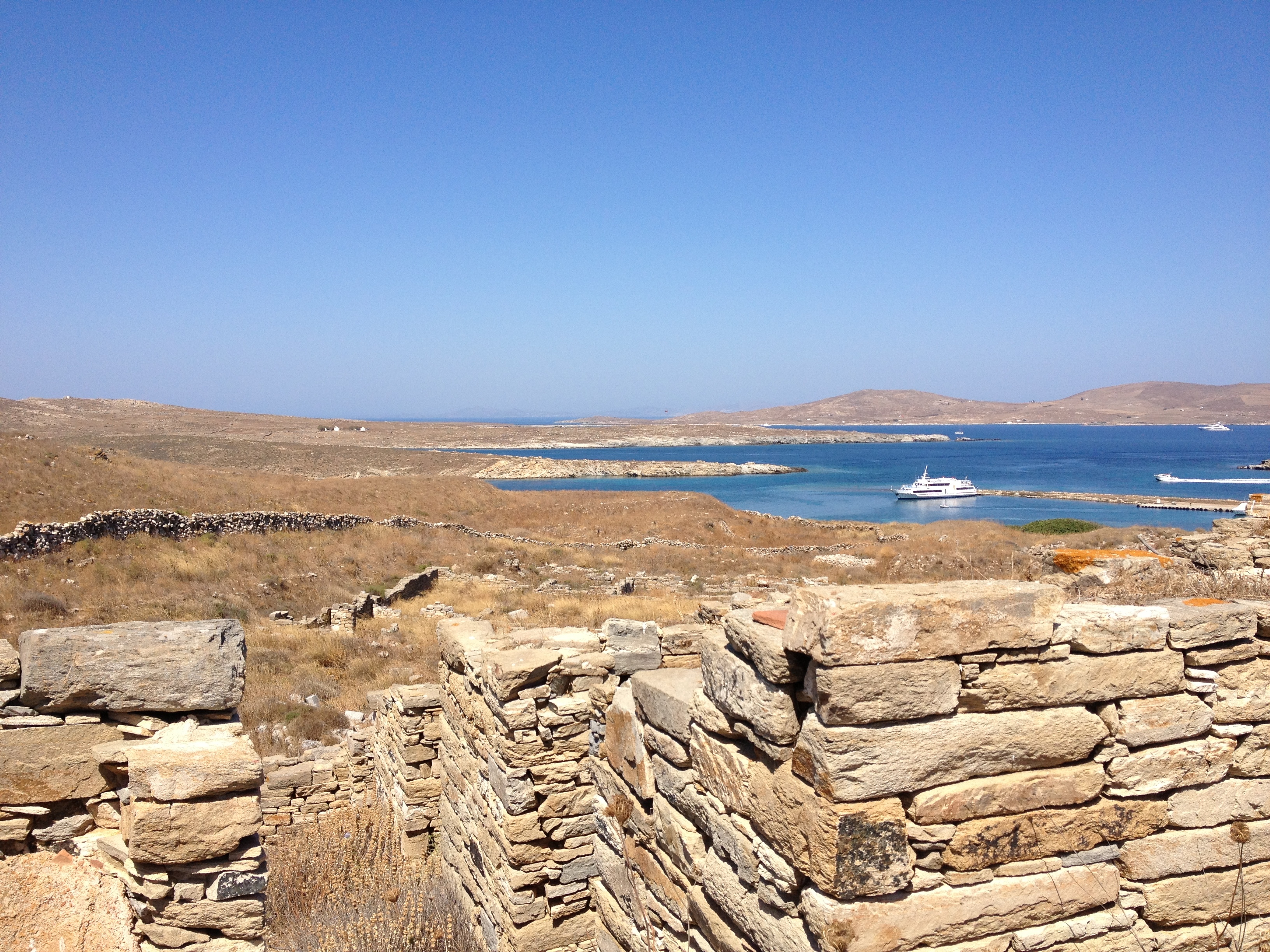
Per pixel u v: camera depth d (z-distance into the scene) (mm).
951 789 3803
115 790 5309
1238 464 141750
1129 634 4172
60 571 23281
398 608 25016
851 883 3594
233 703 5531
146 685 5293
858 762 3602
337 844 10141
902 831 3697
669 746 5125
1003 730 3900
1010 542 33719
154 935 4805
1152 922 4250
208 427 150750
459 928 8500
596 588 29906
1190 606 4461
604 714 6816
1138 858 4199
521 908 7148
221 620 5648
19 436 37000
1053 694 4023
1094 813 4137
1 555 22875
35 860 4809
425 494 54156
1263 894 4426
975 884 3889
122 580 23594
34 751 5125
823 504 82562
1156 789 4227
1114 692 4156
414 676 16250
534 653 7754
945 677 3770
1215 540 15016
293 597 25156
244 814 4891
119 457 40562
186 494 37375
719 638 4680
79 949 4469
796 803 3770
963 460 165250
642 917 5621
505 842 7324
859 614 3594
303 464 97438
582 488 97875
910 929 3705
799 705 3949
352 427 193500
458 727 9180
